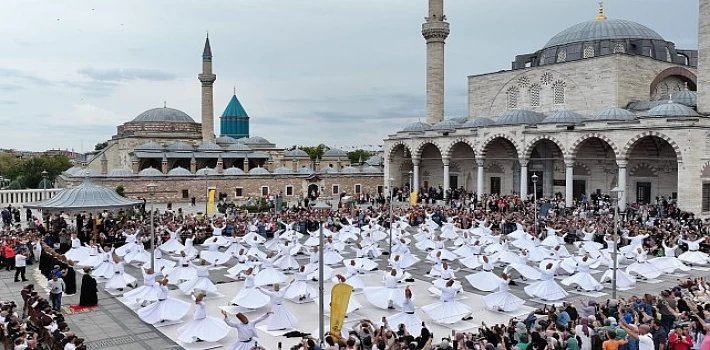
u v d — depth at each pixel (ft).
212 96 367.66
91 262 122.42
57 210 139.13
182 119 420.77
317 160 441.27
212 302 97.45
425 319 86.74
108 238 148.77
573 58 292.40
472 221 177.78
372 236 155.02
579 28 306.96
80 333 80.23
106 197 147.13
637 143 232.32
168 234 156.66
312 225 182.19
